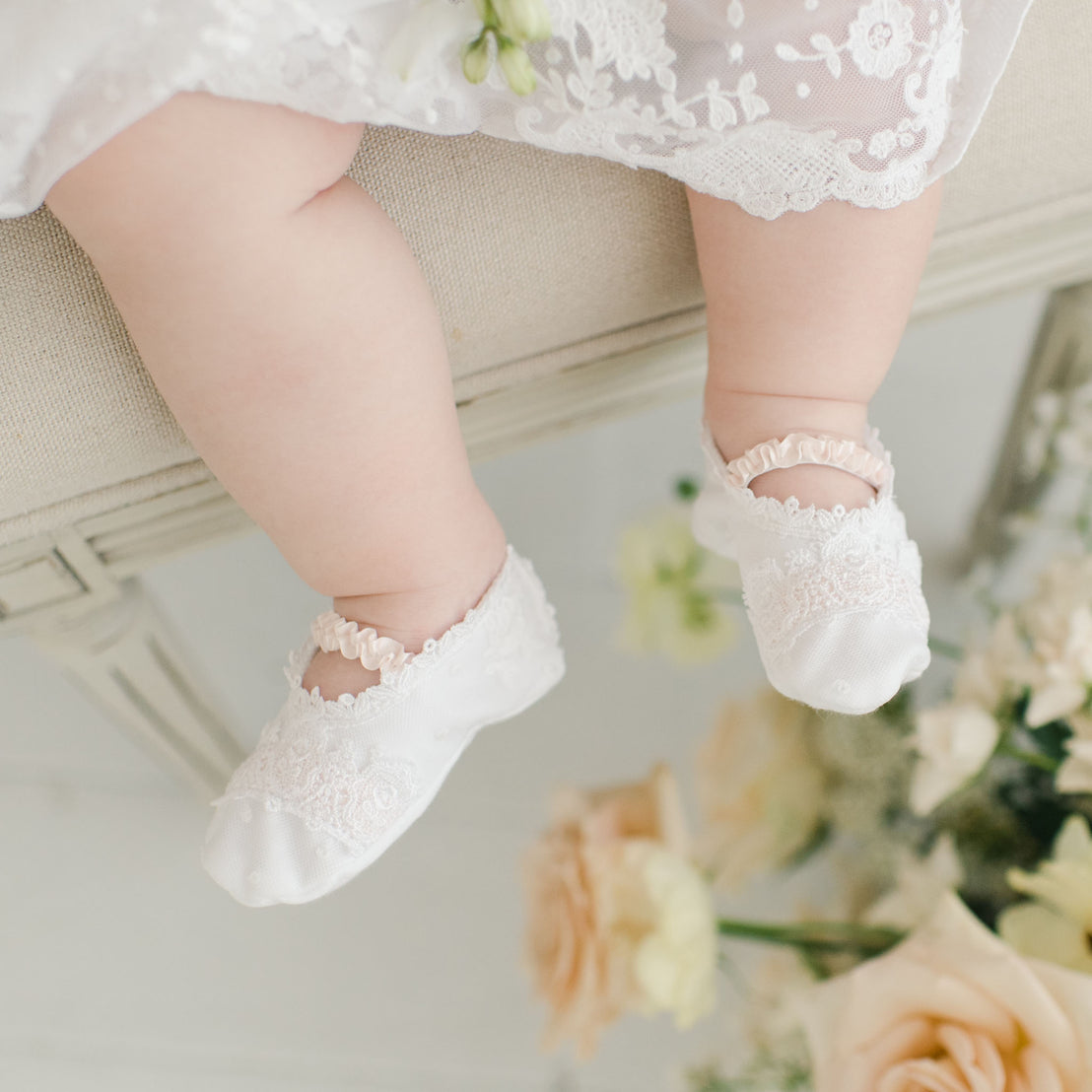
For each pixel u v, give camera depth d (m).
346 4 0.51
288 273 0.55
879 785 1.05
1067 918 0.84
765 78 0.54
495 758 1.18
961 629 1.21
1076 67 0.68
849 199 0.58
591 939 1.05
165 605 1.25
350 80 0.53
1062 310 0.94
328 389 0.58
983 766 0.89
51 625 0.80
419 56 0.52
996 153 0.69
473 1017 1.09
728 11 0.52
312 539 0.63
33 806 1.17
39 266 0.63
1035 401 1.05
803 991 1.01
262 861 0.63
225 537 0.79
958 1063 0.80
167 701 0.94
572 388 0.77
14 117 0.50
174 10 0.49
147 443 0.67
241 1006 1.10
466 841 1.15
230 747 1.06
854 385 0.65
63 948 1.12
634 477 1.31
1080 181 0.72
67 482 0.67
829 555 0.62
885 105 0.55
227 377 0.57
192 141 0.52
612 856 1.06
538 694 0.73
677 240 0.68
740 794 1.10
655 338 0.74
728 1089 1.03
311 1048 1.08
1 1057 1.08
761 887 1.07
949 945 0.84
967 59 0.58
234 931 1.13
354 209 0.59
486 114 0.59
